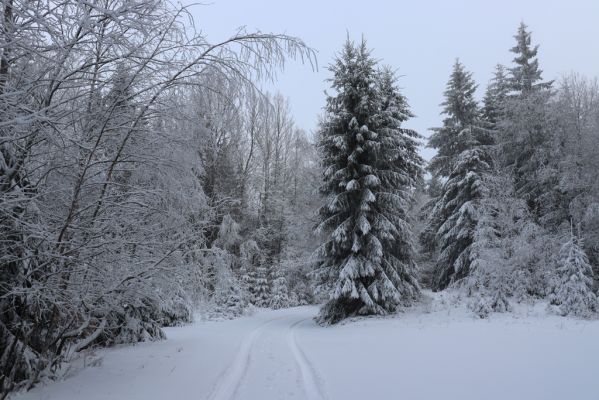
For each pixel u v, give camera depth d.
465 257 24.00
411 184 22.05
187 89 6.39
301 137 41.69
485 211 20.09
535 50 27.61
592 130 22.58
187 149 6.84
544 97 25.03
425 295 20.62
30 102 5.58
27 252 5.98
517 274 19.36
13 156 5.67
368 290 18.81
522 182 25.42
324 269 20.22
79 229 6.17
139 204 6.72
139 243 6.76
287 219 36.84
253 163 33.06
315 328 17.81
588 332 11.12
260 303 34.09
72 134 5.83
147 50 6.01
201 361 9.25
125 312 12.06
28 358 6.49
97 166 6.42
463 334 11.99
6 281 5.98
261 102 6.43
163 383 7.01
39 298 6.04
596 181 21.23
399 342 11.33
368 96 20.16
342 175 19.80
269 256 37.78
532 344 9.69
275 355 10.48
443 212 28.84
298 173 40.97
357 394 6.27
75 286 6.48
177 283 8.16
